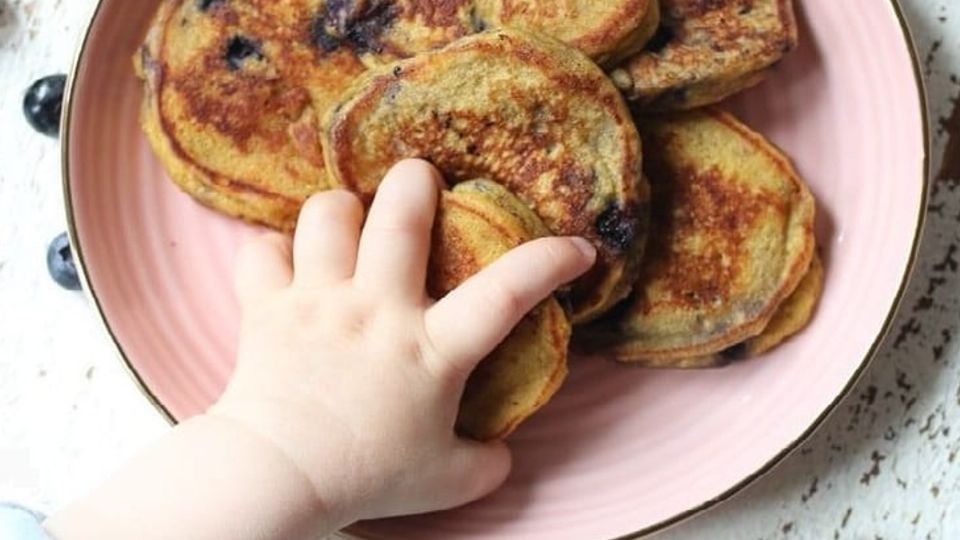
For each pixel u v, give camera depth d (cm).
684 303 49
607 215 48
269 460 47
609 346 50
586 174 47
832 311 50
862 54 50
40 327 55
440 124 47
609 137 47
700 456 51
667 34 49
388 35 49
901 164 50
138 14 51
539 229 48
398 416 47
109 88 51
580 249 47
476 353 47
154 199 52
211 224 52
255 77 49
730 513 53
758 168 49
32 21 55
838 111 51
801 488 53
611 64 48
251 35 50
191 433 48
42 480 54
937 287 53
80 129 51
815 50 51
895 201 50
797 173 51
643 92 48
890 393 53
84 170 51
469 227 47
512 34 47
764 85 51
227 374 52
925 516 53
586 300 48
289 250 50
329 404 47
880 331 49
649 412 51
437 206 47
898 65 50
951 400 53
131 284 52
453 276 47
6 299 55
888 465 53
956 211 53
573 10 48
